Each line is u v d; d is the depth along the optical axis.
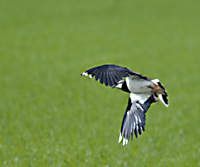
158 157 10.16
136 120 4.77
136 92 4.88
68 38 38.03
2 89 19.80
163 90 4.77
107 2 57.81
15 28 42.34
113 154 10.23
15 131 12.50
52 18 47.78
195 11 49.62
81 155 10.12
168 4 54.59
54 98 17.77
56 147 10.70
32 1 58.50
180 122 13.79
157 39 36.91
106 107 16.03
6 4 55.88
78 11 52.09
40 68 25.89
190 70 24.78
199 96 18.17
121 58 29.38
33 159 9.70
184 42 35.22
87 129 12.80
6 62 28.00
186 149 10.89
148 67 25.95
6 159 9.83
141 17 47.81
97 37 38.41
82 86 20.44
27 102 16.98
